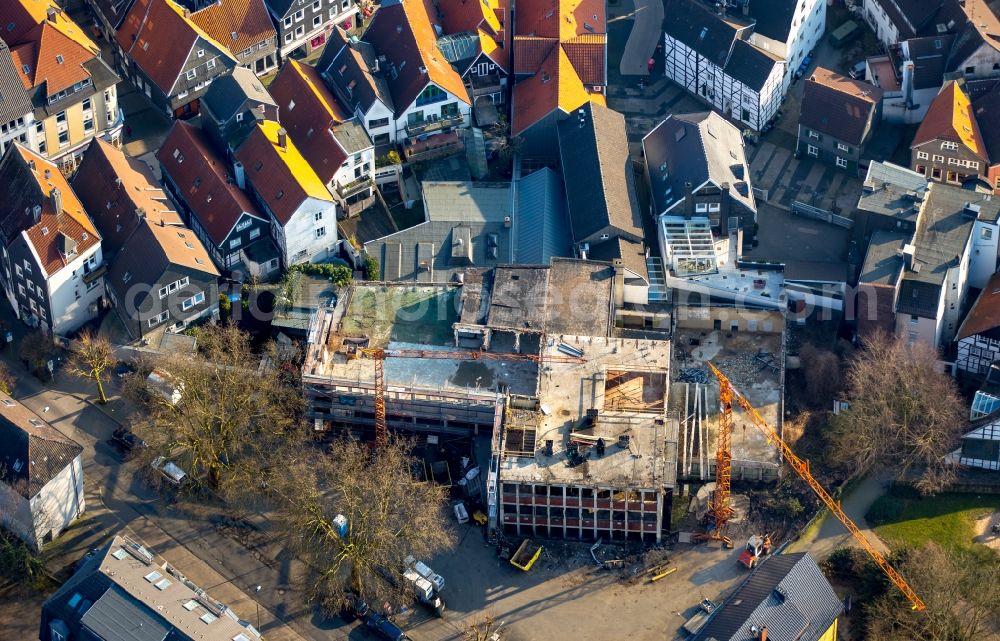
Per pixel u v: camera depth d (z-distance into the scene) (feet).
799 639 654.53
